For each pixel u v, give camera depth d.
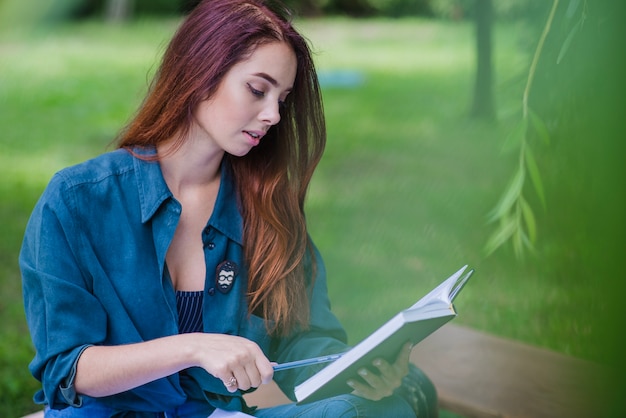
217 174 2.05
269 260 2.02
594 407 2.38
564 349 3.81
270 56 1.83
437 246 5.23
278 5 1.93
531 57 2.14
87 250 1.85
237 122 1.85
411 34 12.91
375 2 14.62
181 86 1.88
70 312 1.82
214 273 1.99
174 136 1.93
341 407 1.84
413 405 2.12
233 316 1.99
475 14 7.79
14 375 3.57
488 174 6.39
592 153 1.38
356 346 1.68
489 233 5.26
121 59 10.65
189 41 1.88
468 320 4.21
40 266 1.82
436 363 2.80
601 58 1.41
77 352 1.79
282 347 2.14
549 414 2.43
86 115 8.09
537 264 4.33
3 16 10.89
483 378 2.69
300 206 2.11
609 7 1.42
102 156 1.94
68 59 10.36
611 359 1.37
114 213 1.89
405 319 1.63
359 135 7.57
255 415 2.01
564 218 1.93
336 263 5.03
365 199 6.04
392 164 6.77
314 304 2.16
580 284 4.05
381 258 5.10
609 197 1.36
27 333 3.98
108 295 1.87
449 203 5.90
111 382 1.77
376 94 9.11
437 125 7.77
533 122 2.06
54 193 1.85
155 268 1.92
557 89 2.02
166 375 1.77
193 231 2.00
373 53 11.44
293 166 2.09
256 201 2.03
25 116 7.91
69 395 1.80
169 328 1.93
